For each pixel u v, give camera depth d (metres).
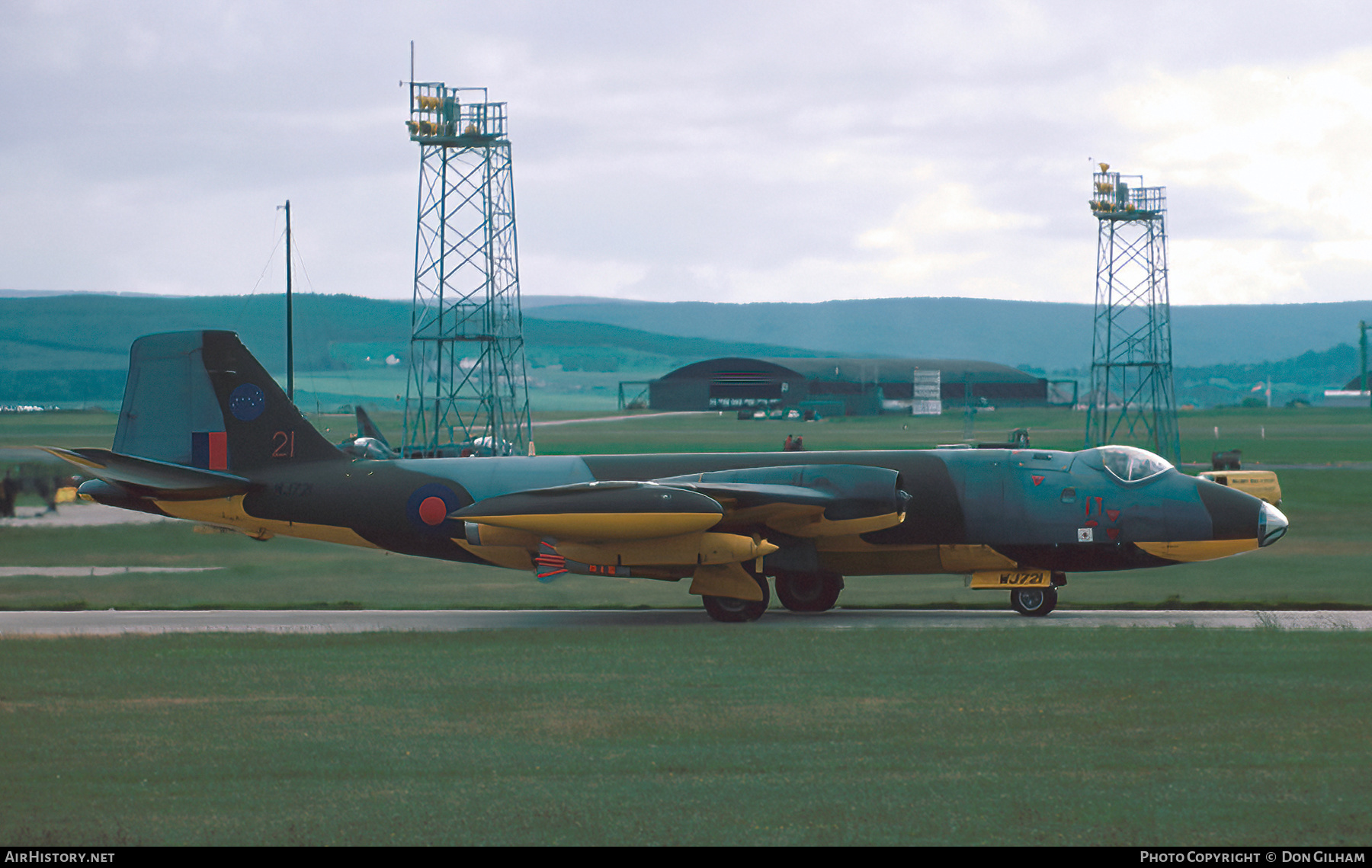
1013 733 52.12
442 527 103.81
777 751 49.50
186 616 104.69
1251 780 43.72
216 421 108.25
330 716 57.97
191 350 108.88
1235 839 36.81
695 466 102.81
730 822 39.19
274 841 37.66
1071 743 50.09
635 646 79.12
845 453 102.19
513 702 60.88
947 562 99.31
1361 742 49.78
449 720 56.69
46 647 80.88
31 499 186.12
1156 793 42.16
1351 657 70.75
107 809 41.72
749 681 65.88
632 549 95.25
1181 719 54.41
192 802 42.53
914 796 42.03
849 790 43.06
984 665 69.62
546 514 93.62
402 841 37.50
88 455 104.31
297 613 107.44
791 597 104.50
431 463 106.88
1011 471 98.06
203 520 108.75
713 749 49.94
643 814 40.16
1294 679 63.84
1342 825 38.03
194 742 52.59
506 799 42.38
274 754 50.03
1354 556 143.25
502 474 104.31
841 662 71.44
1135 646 75.44
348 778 45.84
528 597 118.81
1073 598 111.25
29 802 42.69
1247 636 79.25
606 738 52.50
